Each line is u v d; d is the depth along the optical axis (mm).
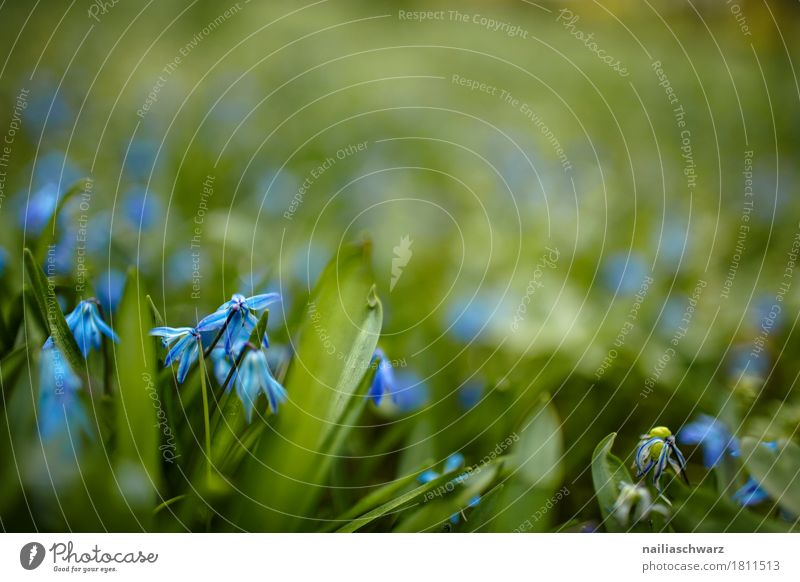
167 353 540
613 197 1024
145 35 1603
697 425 591
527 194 1059
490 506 551
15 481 528
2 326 557
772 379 644
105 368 542
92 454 530
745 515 546
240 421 537
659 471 544
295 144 1271
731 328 678
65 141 964
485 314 686
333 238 879
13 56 1328
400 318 700
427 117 1611
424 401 630
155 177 869
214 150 1065
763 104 1582
